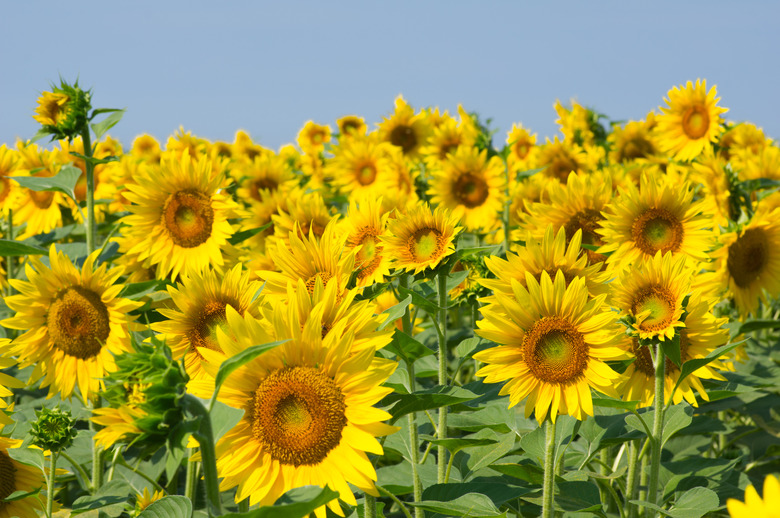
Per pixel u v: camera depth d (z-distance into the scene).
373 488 2.76
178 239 5.91
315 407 2.80
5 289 7.59
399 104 11.62
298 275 3.94
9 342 4.40
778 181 7.37
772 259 6.26
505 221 8.45
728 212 6.87
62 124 5.48
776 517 1.64
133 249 5.91
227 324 3.96
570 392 3.61
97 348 4.83
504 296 3.91
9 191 7.87
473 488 3.81
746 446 6.24
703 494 3.79
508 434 4.38
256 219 8.08
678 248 5.52
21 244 4.85
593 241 5.94
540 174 10.23
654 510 3.85
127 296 5.12
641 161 10.29
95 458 4.89
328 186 11.91
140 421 2.34
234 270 4.08
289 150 15.58
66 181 5.79
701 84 8.68
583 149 11.95
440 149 10.48
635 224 5.58
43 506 3.99
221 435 2.58
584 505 4.09
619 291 3.97
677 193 5.54
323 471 2.79
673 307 3.85
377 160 9.88
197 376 3.99
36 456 3.83
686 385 4.36
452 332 7.18
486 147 9.72
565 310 3.64
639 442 5.29
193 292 4.05
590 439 4.68
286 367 2.85
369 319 2.94
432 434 5.07
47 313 4.86
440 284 4.57
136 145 12.72
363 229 5.04
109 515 4.26
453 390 3.48
